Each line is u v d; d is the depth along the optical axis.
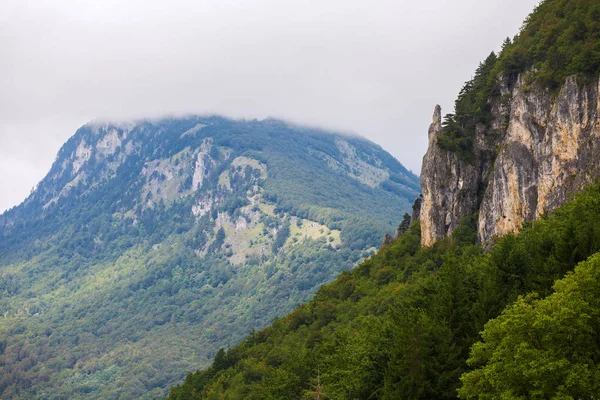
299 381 100.50
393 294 124.31
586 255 68.44
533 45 132.00
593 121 95.69
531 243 80.06
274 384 103.38
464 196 138.00
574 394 44.94
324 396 86.00
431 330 68.31
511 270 75.94
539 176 105.88
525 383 47.72
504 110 137.50
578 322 46.78
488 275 75.50
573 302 48.06
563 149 100.56
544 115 109.06
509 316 52.53
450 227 138.00
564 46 112.75
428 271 128.38
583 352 47.50
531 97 112.25
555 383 45.69
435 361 66.56
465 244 128.75
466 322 71.25
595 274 49.84
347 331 110.50
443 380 65.44
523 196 110.31
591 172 93.75
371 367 77.44
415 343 67.19
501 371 49.25
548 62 113.50
